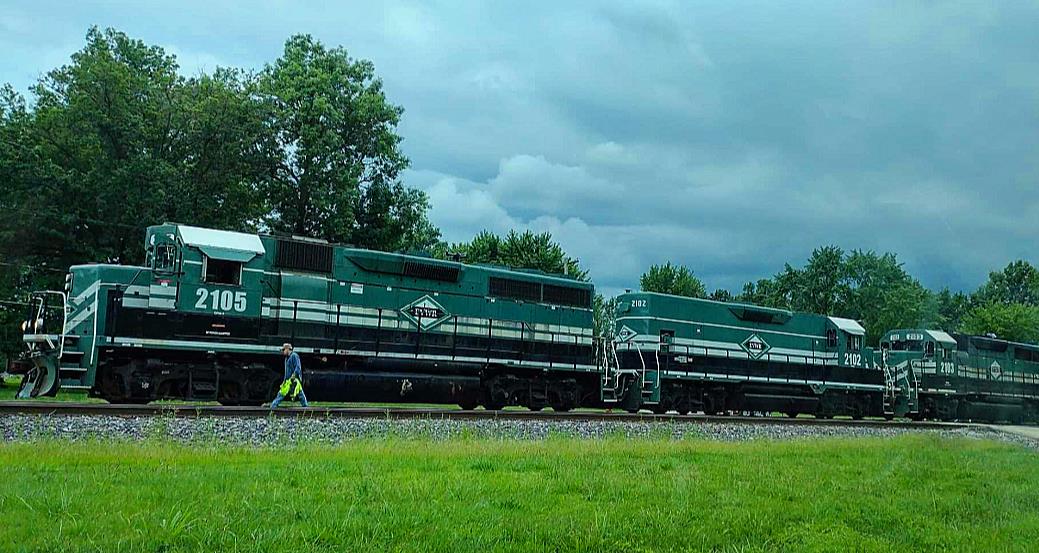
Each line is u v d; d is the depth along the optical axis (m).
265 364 20.78
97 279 18.62
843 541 7.93
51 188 33.47
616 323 30.42
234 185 37.44
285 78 40.03
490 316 24.83
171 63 39.19
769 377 31.83
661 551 7.16
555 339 26.16
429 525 7.46
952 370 37.31
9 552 6.02
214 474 9.68
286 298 21.00
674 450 15.00
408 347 22.89
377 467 10.90
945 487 11.98
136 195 33.34
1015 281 90.44
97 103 33.69
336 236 39.06
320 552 6.44
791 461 14.32
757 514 8.77
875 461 14.98
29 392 18.22
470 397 24.06
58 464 10.14
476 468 11.34
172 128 35.72
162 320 19.12
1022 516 9.80
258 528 6.99
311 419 16.41
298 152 39.25
